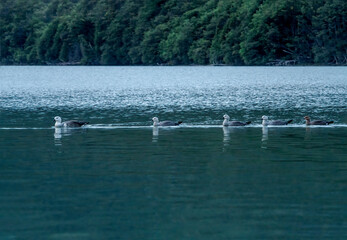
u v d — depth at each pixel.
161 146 30.73
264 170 24.56
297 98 65.38
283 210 19.11
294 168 24.92
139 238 16.91
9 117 46.16
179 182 22.52
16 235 17.03
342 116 46.78
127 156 27.72
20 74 145.62
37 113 49.56
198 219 18.34
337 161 26.44
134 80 113.44
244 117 46.41
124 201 20.05
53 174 23.81
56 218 18.41
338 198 20.31
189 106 56.00
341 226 17.69
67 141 32.56
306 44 157.88
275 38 157.12
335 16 152.38
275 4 157.12
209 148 30.05
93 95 72.62
